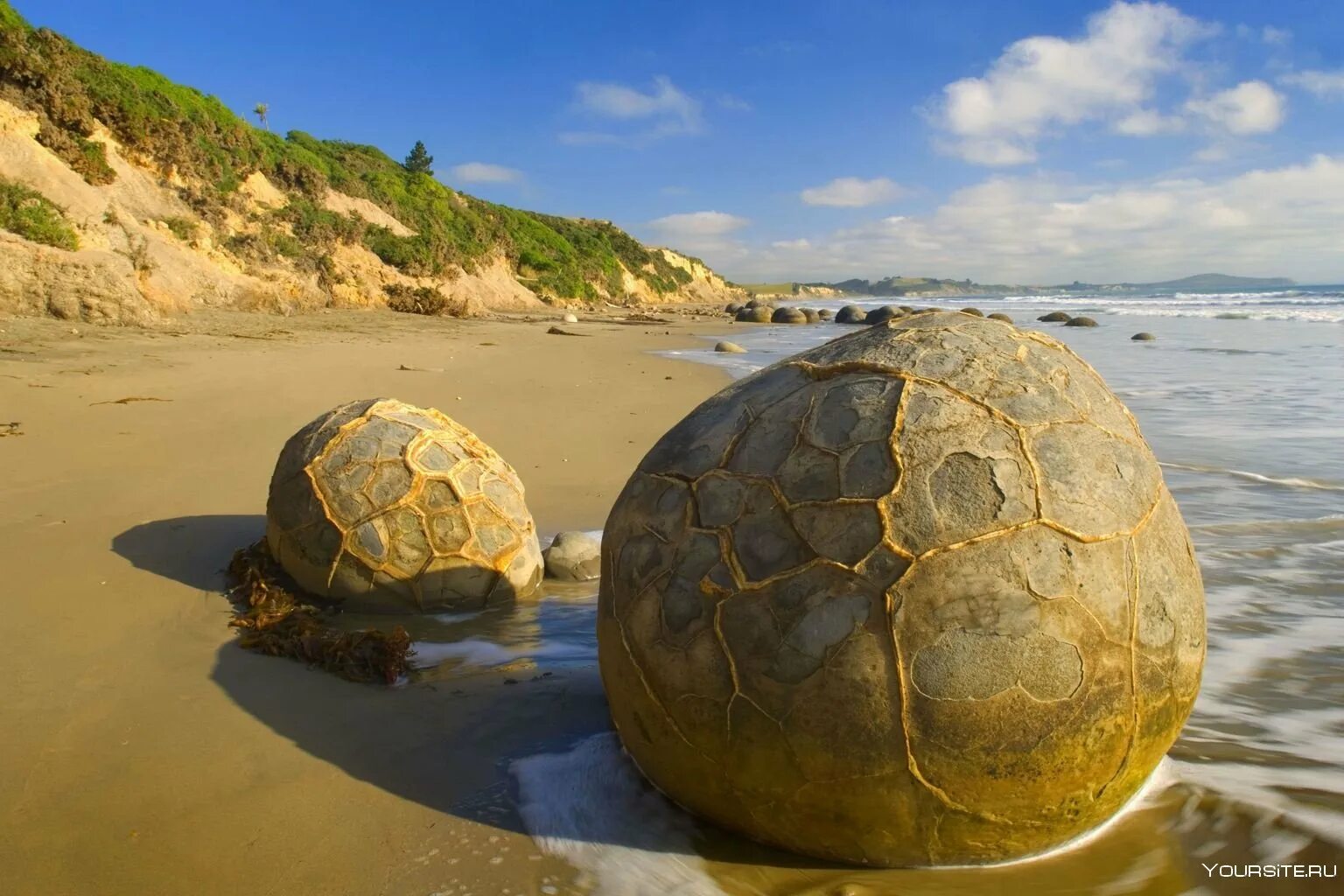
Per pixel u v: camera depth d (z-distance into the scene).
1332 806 2.89
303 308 24.30
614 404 11.16
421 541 4.58
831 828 2.48
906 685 2.31
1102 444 2.60
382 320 23.70
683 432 2.91
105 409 8.91
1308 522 6.19
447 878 2.53
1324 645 4.30
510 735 3.34
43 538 5.38
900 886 2.51
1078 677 2.36
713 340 25.08
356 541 4.54
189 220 22.39
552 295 44.94
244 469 7.08
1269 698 3.77
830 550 2.40
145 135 23.00
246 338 16.09
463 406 10.55
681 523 2.66
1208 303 51.09
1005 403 2.57
